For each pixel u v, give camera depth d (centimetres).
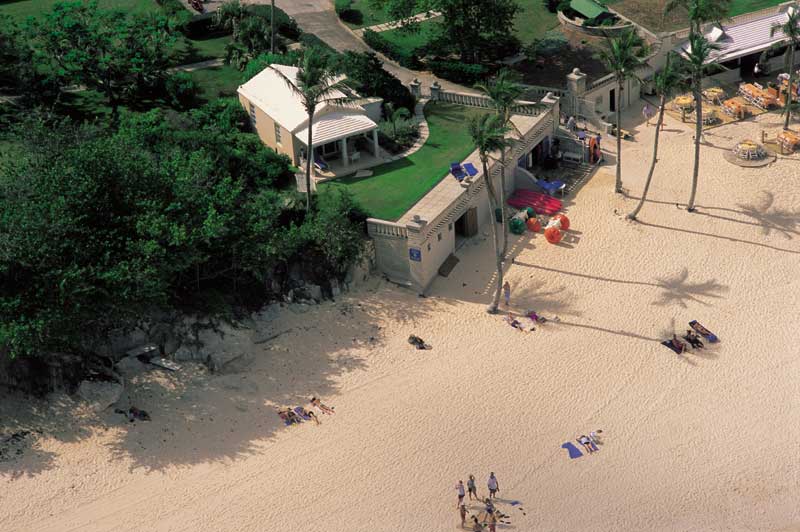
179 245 5544
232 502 4975
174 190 5828
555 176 7794
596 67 8744
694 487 5116
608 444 5372
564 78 8638
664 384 5781
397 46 9031
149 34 7869
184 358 5803
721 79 9069
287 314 6281
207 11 9294
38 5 9194
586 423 5506
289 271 6378
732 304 6406
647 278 6669
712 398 5672
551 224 7050
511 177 7512
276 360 5944
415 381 5806
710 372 5862
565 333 6188
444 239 6738
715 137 8269
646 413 5575
